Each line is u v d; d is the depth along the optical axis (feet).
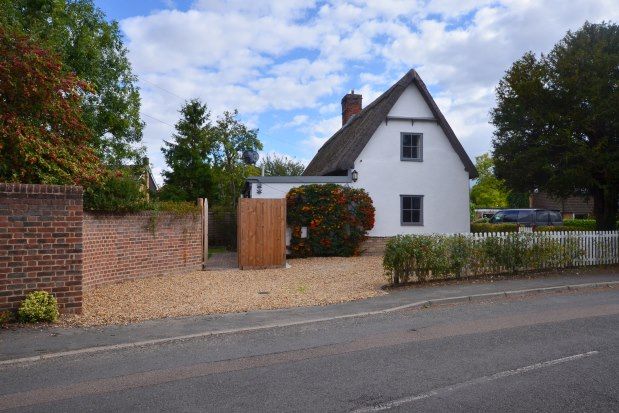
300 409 15.67
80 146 38.06
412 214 72.23
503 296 36.94
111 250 40.27
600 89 54.65
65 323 27.20
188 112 102.47
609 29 58.23
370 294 36.65
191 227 50.44
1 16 40.09
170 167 99.19
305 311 31.19
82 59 57.41
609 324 26.96
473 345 22.98
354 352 22.15
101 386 18.03
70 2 58.39
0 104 33.60
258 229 52.16
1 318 26.12
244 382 18.26
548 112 56.85
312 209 63.77
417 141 72.69
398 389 17.34
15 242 27.09
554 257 48.42
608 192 56.85
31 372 19.83
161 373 19.48
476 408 15.62
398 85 71.31
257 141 106.83
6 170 32.68
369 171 69.97
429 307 33.40
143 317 29.09
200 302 33.76
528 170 59.41
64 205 28.40
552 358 20.72
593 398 16.35
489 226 90.58
